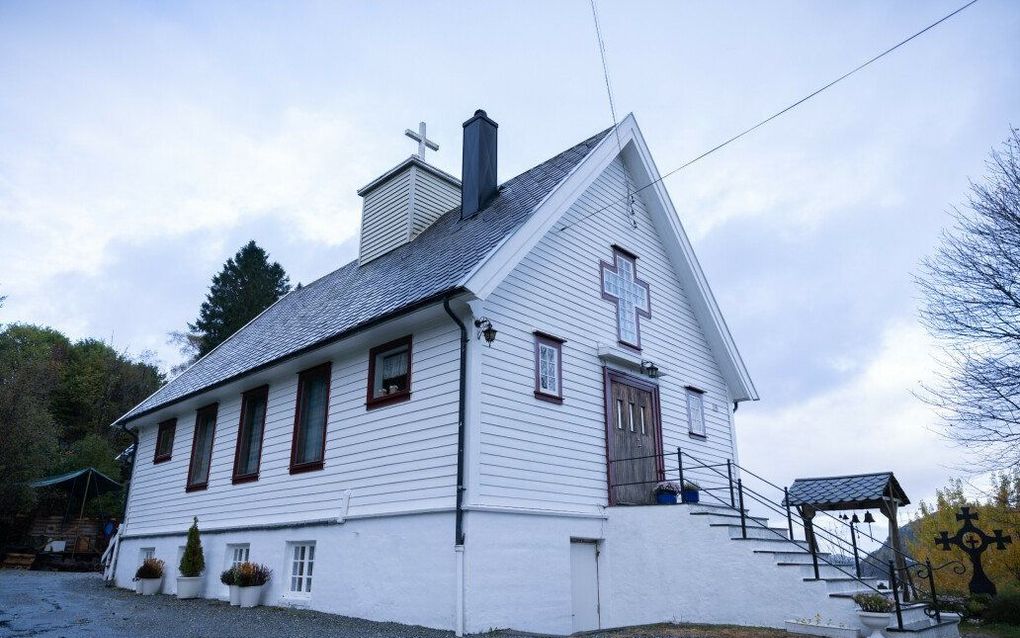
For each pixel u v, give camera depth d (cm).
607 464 1176
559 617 993
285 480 1255
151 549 1664
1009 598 1334
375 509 1037
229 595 1275
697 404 1505
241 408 1469
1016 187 1353
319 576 1100
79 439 4000
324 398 1230
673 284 1545
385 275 1427
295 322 1653
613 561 1111
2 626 903
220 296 4822
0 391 2520
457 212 1603
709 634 879
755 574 965
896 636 826
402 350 1101
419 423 1009
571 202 1171
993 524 1560
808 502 1270
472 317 983
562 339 1152
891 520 1233
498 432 976
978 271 1359
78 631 877
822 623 890
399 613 940
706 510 1098
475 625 862
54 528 2616
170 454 1716
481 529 906
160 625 936
